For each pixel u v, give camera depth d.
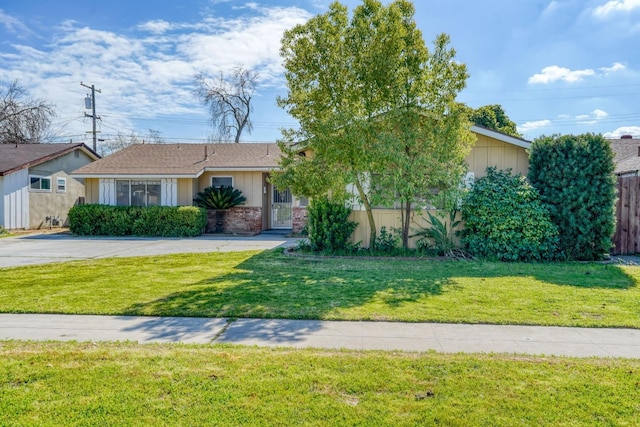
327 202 10.77
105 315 5.26
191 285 6.93
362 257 9.98
